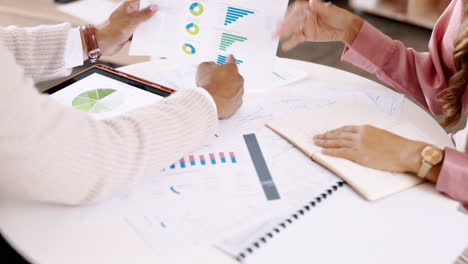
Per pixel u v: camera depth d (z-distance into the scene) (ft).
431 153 2.27
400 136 2.45
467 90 3.23
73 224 1.98
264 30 2.74
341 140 2.47
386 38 3.44
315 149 2.48
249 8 2.72
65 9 5.22
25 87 1.66
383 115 2.84
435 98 3.46
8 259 3.25
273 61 2.79
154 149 2.10
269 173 2.34
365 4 10.30
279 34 2.73
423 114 3.03
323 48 8.66
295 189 2.23
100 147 1.88
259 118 2.86
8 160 1.65
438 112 3.57
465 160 2.25
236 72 2.75
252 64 2.83
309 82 3.39
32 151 1.66
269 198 2.16
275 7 2.67
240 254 1.83
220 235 1.93
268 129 2.73
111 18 3.28
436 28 3.49
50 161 1.72
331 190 2.23
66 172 1.79
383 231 2.00
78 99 2.78
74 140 1.79
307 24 3.25
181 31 2.93
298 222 2.03
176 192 2.18
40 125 1.67
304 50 8.59
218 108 2.62
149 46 3.01
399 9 10.02
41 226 1.96
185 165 2.39
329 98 3.13
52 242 1.88
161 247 1.86
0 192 1.95
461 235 1.99
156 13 2.94
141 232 1.94
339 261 1.83
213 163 2.41
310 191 2.22
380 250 1.90
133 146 2.02
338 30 3.36
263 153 2.51
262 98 3.12
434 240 1.96
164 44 2.98
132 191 2.18
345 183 2.30
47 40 3.11
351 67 7.96
